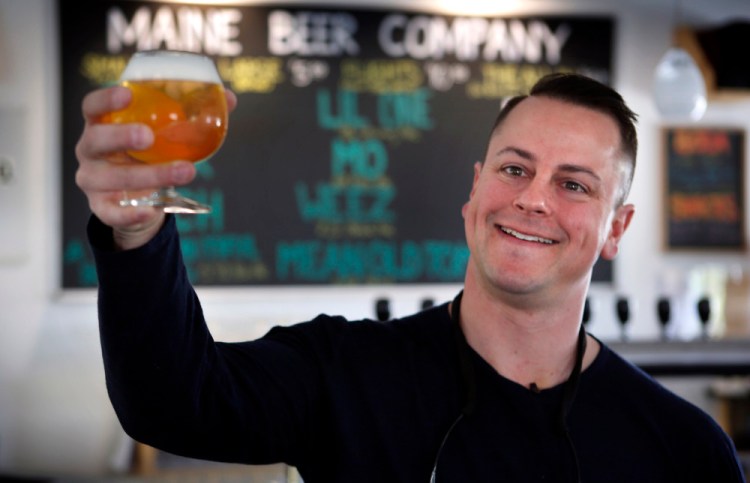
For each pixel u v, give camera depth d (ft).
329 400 3.66
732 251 12.82
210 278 11.64
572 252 3.68
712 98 12.37
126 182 2.48
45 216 11.31
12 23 11.20
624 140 3.85
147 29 11.44
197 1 11.53
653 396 3.85
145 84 2.70
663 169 12.65
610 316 12.47
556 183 3.72
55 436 11.37
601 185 3.75
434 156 12.09
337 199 11.89
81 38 11.32
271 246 11.76
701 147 12.74
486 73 12.17
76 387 11.40
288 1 11.76
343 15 11.87
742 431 10.19
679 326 12.17
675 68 10.03
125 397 3.06
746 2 12.77
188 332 3.08
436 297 12.09
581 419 3.73
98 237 2.80
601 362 3.90
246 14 11.66
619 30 12.55
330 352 3.78
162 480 7.66
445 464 3.58
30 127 11.25
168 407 3.11
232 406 3.35
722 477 3.80
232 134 11.67
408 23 12.00
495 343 3.76
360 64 11.93
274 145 11.76
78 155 2.57
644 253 12.64
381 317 6.31
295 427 3.63
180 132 2.72
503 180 3.74
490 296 3.75
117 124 2.46
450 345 3.82
